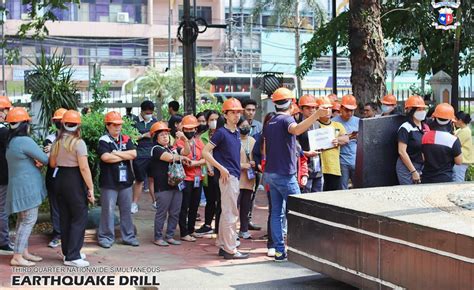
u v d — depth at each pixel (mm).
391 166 8367
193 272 7367
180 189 9016
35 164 7574
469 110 16812
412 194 6711
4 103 8312
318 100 8828
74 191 7500
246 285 6832
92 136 9500
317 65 49812
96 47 46969
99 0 46938
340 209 6059
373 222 5664
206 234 9742
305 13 44469
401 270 5371
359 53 13039
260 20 48906
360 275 5832
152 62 47188
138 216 11367
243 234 9375
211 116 9711
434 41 18578
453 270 4883
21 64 40875
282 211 7832
